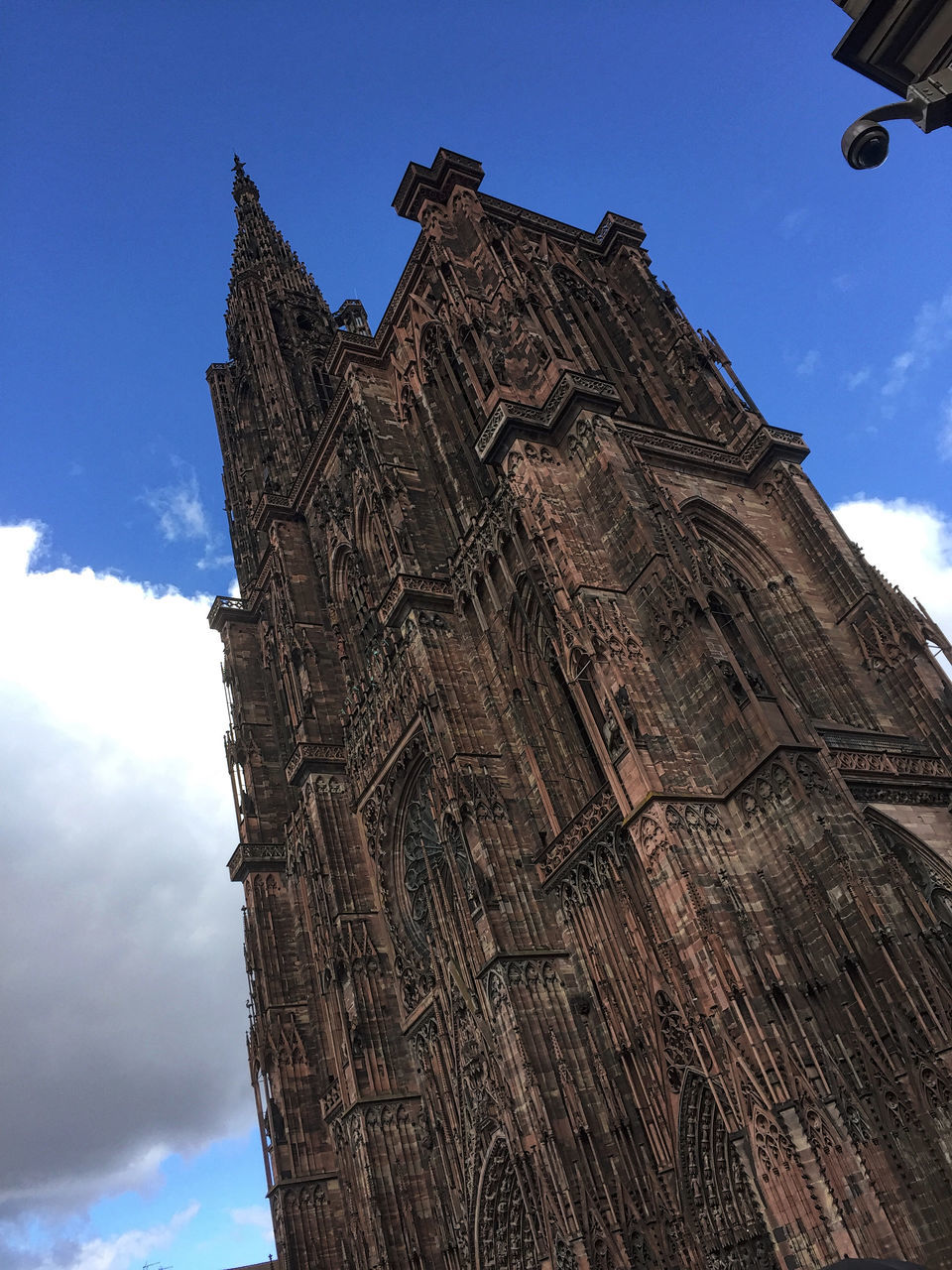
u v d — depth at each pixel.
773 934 33.75
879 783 40.75
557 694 47.56
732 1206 33.44
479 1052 44.78
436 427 60.62
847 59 13.67
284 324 101.31
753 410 57.44
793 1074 30.20
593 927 41.47
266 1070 64.94
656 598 40.75
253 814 75.88
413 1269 47.41
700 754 37.88
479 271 58.97
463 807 46.25
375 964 56.59
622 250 69.62
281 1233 59.38
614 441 46.56
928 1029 29.72
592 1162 37.34
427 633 52.84
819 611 51.19
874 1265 14.96
